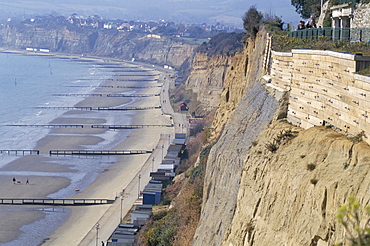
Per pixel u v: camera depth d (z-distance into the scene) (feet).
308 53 103.86
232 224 107.86
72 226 254.06
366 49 94.53
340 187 71.56
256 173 103.65
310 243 73.92
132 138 457.27
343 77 86.28
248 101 147.02
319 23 185.37
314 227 73.97
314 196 76.07
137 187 309.83
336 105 89.20
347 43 107.24
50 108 626.23
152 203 269.64
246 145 122.62
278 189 89.86
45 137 458.09
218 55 628.28
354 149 75.31
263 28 211.41
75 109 618.44
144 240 200.64
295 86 111.55
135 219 245.65
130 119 554.05
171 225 195.11
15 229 249.55
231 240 104.12
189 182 249.75
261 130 119.65
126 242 216.54
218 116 303.27
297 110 109.09
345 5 137.80
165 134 466.70
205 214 139.23
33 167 358.02
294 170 87.30
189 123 507.71
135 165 366.22
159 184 293.64
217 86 599.16
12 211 272.10
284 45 142.82
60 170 351.67
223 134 152.25
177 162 346.95
